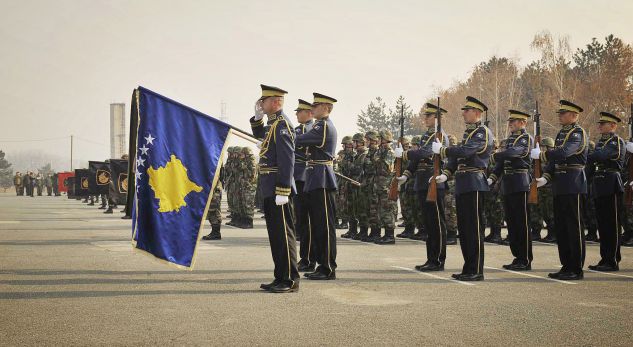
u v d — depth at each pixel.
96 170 24.50
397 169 10.27
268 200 7.73
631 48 53.56
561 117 9.20
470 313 6.46
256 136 8.40
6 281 8.22
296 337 5.47
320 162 8.81
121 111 128.38
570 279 8.76
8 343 5.25
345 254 11.55
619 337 5.57
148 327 5.79
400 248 12.64
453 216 14.05
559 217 9.04
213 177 8.34
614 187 9.83
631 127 10.13
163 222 8.24
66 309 6.54
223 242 13.46
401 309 6.63
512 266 9.88
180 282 8.23
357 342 5.33
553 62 52.00
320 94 9.02
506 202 9.97
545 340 5.45
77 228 17.02
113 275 8.79
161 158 8.33
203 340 5.36
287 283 7.59
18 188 57.06
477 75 68.12
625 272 9.64
